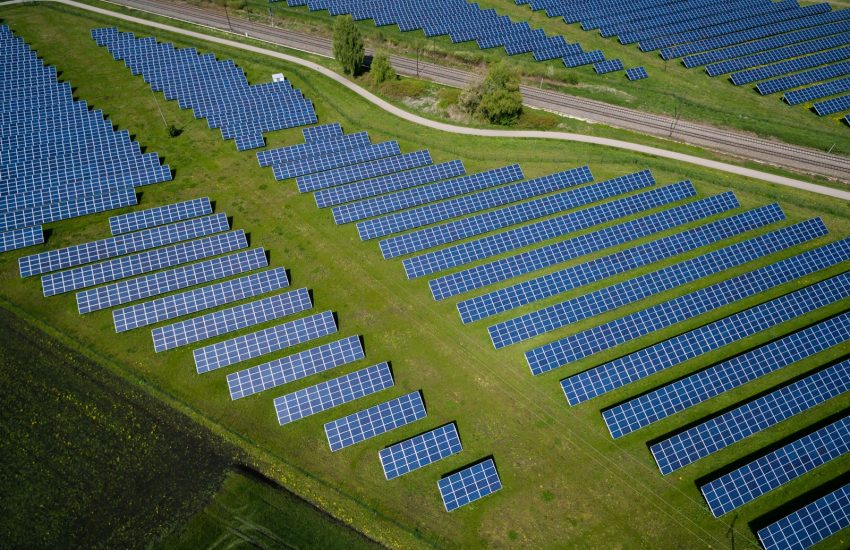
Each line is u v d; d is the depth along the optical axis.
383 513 53.47
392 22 134.88
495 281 73.50
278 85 107.81
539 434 59.50
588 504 54.72
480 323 69.06
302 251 76.44
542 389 63.22
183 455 55.94
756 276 74.81
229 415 59.28
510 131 100.50
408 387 62.50
